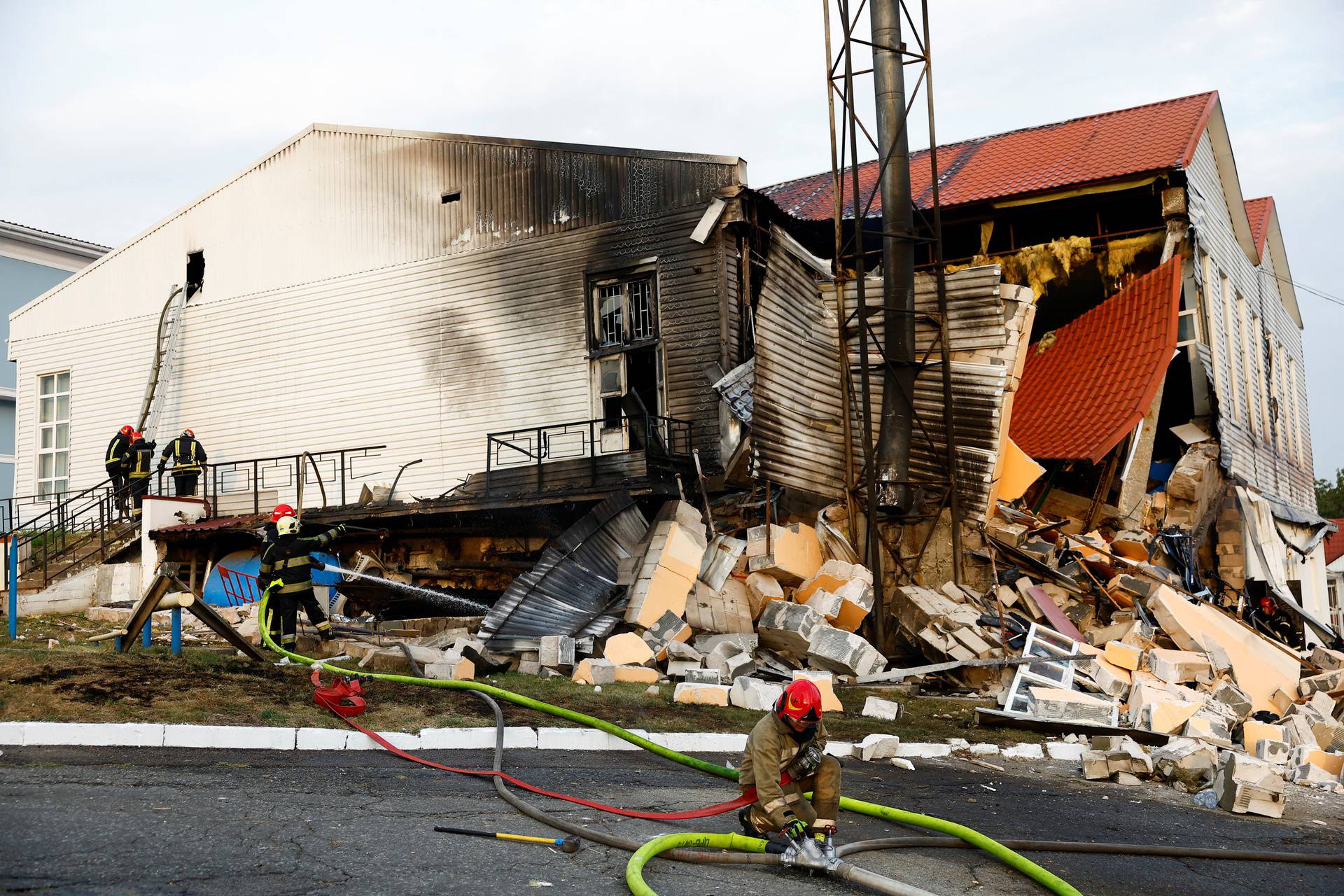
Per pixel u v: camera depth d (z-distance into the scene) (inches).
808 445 662.5
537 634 510.6
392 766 300.8
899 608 594.2
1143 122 932.0
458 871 200.1
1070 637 565.0
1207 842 293.6
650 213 697.0
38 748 282.5
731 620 561.6
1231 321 960.9
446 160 787.4
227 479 855.1
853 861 235.5
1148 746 424.5
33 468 964.0
